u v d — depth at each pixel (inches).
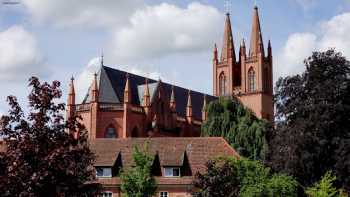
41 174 903.1
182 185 2711.6
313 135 2770.7
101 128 4576.8
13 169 908.6
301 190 2320.4
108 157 2817.4
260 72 6919.3
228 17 7253.9
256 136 4114.2
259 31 7037.4
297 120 2871.6
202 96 6318.9
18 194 896.3
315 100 2861.7
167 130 5049.2
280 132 2940.5
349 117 2842.0
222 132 4301.2
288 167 2753.4
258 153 4005.9
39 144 928.3
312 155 2743.6
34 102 955.3
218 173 1680.6
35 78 969.5
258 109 6865.2
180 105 5797.2
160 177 2751.0
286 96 3021.7
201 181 1674.5
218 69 7209.6
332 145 2783.0
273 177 2149.4
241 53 7116.1
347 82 2866.6
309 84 2930.6
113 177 2760.8
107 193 2733.8
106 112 4601.4
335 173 2706.7
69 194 943.0
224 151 2824.8
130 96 4717.0
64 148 933.2
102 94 4810.5
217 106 4468.5
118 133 4616.1
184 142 2876.5
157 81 5428.2
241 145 4124.0
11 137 937.5
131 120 4680.1
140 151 2596.0
